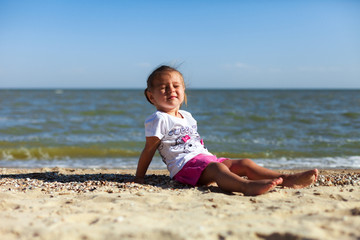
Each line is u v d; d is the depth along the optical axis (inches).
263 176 109.0
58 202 91.6
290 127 429.4
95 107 801.6
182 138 117.6
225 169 104.5
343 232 61.5
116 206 84.8
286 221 69.6
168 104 118.7
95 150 266.5
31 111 676.7
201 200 91.2
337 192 100.7
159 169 196.5
